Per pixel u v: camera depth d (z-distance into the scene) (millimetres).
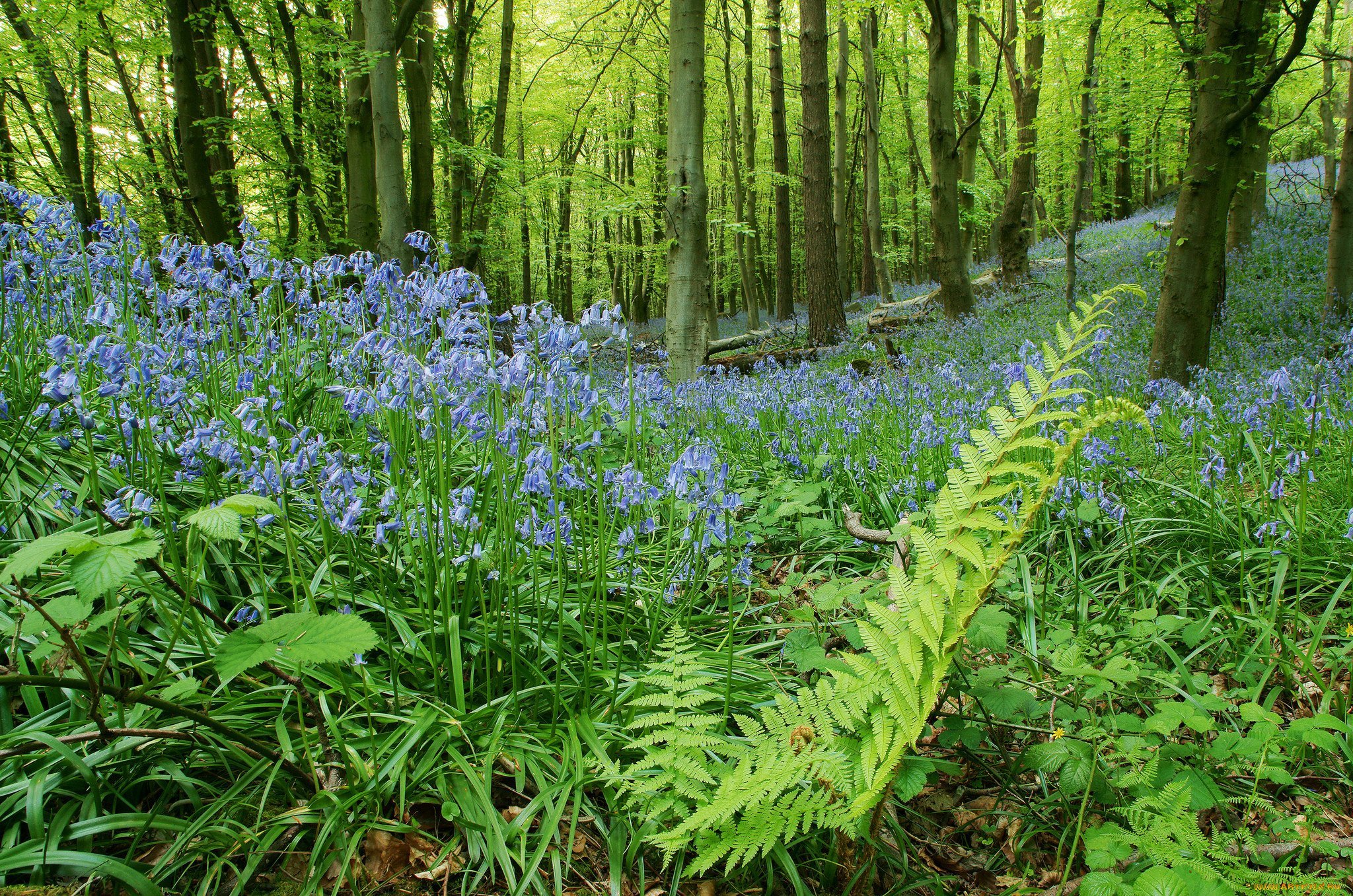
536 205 17719
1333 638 3035
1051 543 3887
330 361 4023
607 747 2369
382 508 2611
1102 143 13875
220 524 1692
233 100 13500
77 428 3350
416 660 2615
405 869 2000
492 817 2041
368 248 8805
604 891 2002
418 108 10062
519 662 2689
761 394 6641
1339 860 1972
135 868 1854
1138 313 10133
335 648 1674
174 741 2082
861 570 4000
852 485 4898
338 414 4121
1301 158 27688
